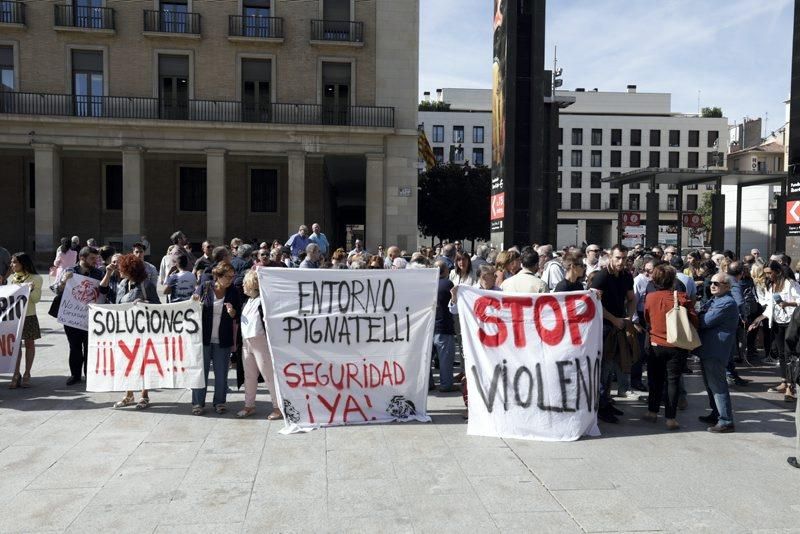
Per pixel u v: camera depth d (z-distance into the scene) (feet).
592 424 21.47
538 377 21.31
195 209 104.68
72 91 93.35
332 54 97.04
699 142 280.10
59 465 18.04
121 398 25.79
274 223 106.73
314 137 94.63
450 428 22.20
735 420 23.81
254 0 96.53
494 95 60.70
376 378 22.89
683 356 22.21
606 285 23.65
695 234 184.14
